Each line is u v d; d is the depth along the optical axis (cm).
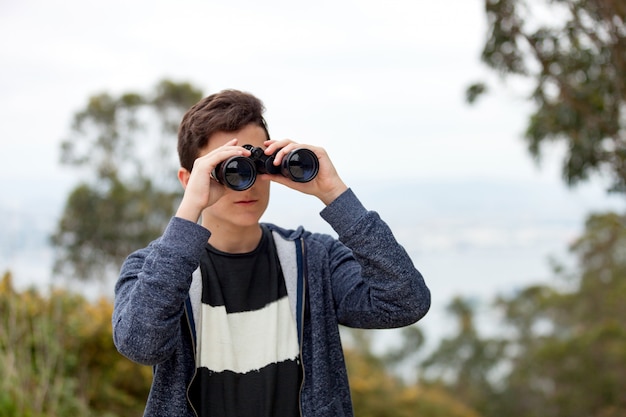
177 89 1561
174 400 133
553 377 1984
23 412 368
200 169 136
